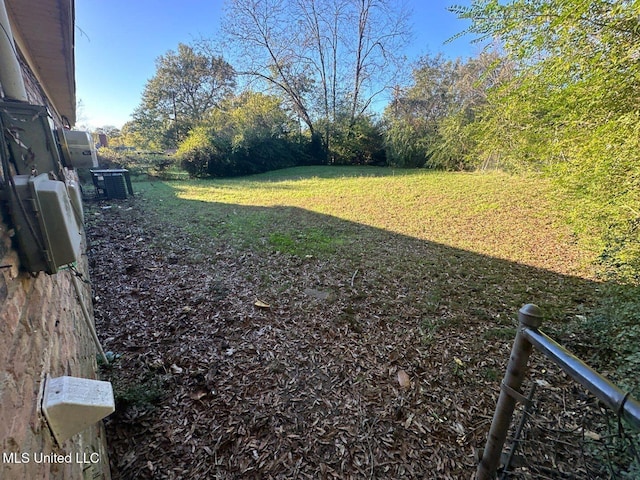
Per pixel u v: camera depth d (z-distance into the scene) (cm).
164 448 168
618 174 283
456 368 234
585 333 263
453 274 398
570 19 237
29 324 88
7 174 83
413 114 1606
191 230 567
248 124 1612
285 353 249
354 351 253
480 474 142
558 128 324
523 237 536
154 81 2295
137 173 1312
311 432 181
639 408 68
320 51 1738
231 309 311
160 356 241
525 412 137
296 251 473
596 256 400
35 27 229
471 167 1320
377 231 585
